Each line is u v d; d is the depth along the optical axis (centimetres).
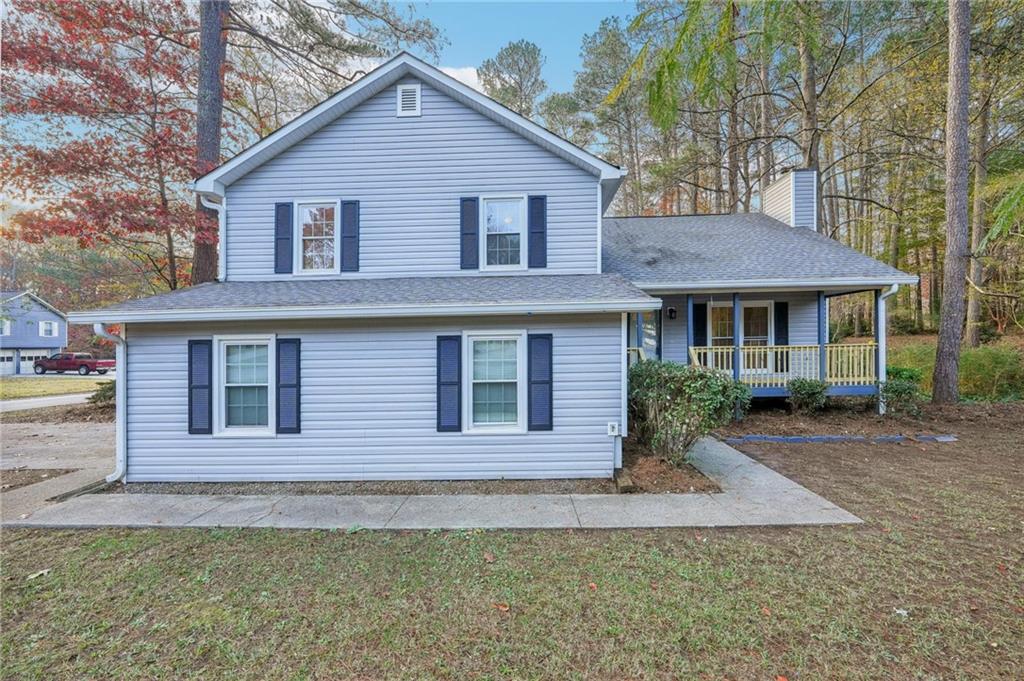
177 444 645
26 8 1031
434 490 605
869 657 269
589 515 501
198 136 1195
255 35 1291
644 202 2347
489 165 824
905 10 1396
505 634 296
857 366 1009
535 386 641
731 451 759
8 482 645
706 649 278
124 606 335
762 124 1775
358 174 830
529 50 2203
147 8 1186
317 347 650
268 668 268
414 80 825
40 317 3397
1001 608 317
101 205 1094
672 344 1173
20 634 303
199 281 1205
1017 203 294
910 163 1730
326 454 649
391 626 306
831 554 399
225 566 394
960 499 533
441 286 740
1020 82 1271
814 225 1283
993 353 1316
